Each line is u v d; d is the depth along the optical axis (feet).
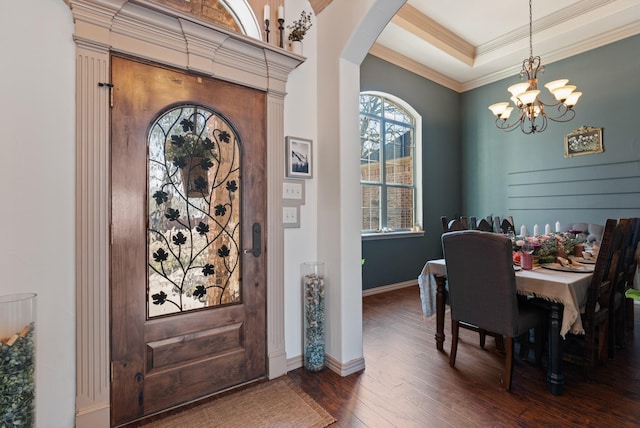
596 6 12.49
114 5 5.10
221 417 5.62
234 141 6.68
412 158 17.06
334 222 7.37
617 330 8.44
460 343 8.92
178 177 6.01
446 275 7.94
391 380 6.89
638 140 12.71
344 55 7.24
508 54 15.49
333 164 7.41
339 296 7.21
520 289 6.82
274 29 7.36
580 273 7.10
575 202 14.40
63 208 4.95
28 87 4.70
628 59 13.00
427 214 17.16
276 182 7.20
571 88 9.89
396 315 11.46
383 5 6.46
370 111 15.16
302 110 7.73
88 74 5.06
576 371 7.22
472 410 5.78
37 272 4.76
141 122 5.59
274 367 7.06
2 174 4.55
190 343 6.10
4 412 3.95
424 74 16.97
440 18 13.92
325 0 7.63
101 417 5.14
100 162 5.18
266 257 7.09
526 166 16.12
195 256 6.19
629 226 7.66
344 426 5.38
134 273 5.51
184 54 5.96
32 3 4.73
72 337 5.02
